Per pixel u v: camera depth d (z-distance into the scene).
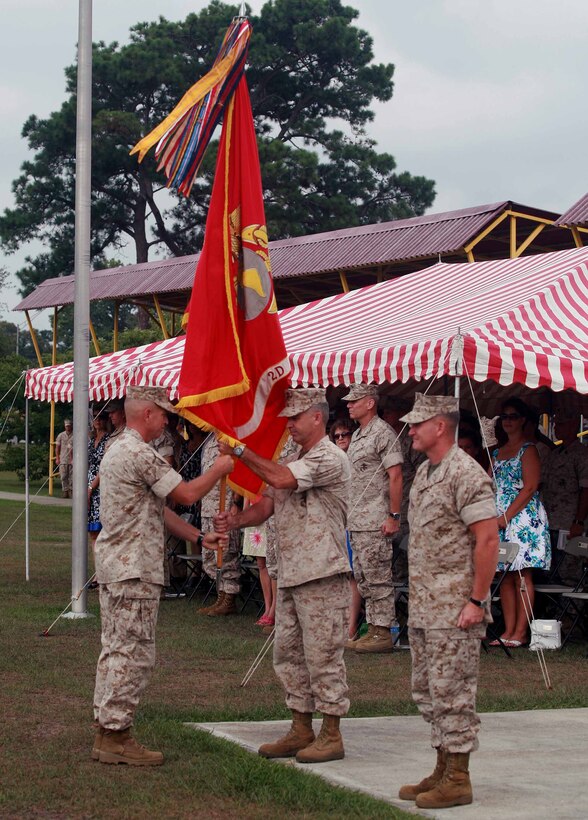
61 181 43.72
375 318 11.88
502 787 5.57
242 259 6.85
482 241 22.89
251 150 7.05
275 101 42.81
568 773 5.83
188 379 6.42
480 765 6.00
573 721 7.07
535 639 9.58
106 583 5.96
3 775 5.72
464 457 5.39
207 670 8.74
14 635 10.09
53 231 44.59
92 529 13.00
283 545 6.10
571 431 10.91
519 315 9.48
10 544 18.77
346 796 5.33
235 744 6.27
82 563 11.26
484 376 8.60
